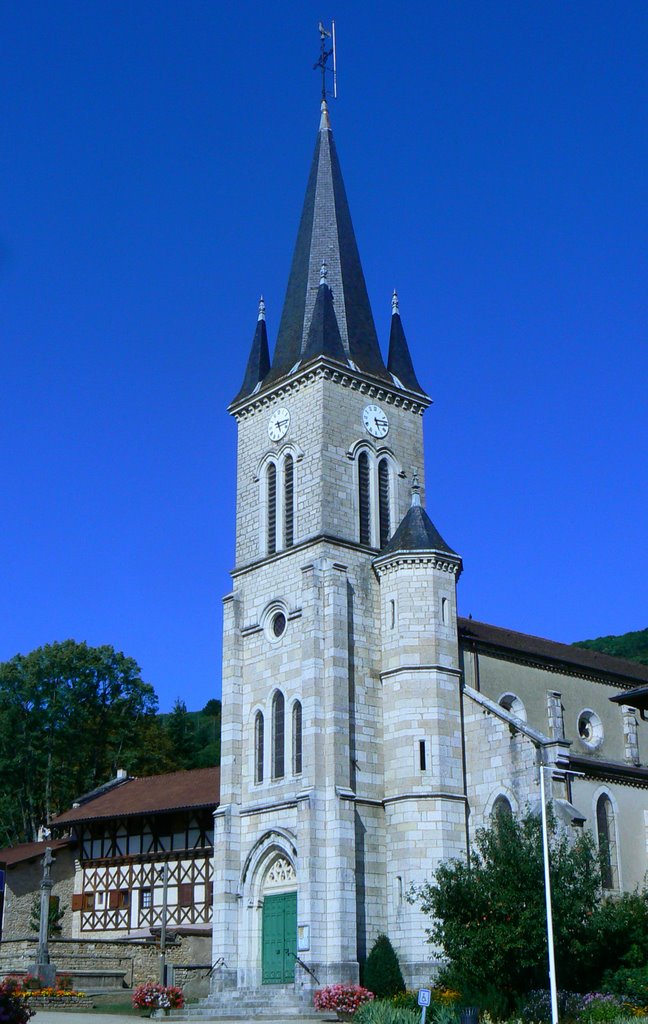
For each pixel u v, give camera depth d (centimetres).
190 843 6159
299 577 5050
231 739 5106
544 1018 3306
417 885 4484
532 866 3519
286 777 4834
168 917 6059
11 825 8462
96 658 8956
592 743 5778
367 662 4903
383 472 5422
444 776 4653
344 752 4641
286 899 4700
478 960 3450
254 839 4884
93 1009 4525
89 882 6556
